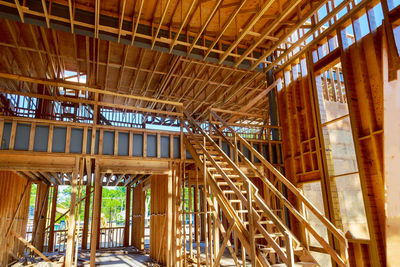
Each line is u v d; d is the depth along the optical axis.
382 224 6.12
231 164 6.22
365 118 6.65
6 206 8.95
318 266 5.23
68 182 13.24
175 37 8.33
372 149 6.47
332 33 7.80
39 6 7.38
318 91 8.20
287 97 9.56
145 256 10.88
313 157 8.29
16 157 6.92
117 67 12.50
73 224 6.85
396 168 5.95
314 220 9.05
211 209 7.40
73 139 7.49
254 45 8.55
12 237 9.57
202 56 9.38
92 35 8.12
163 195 9.37
